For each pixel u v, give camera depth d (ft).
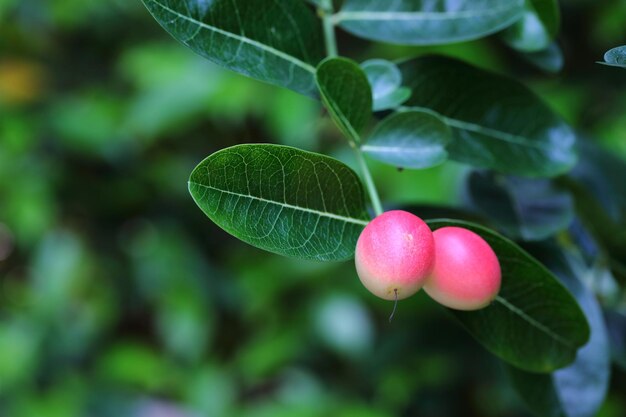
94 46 3.92
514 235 1.44
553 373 1.36
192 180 1.09
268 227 1.13
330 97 1.22
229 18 1.22
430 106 1.36
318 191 1.15
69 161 3.83
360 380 3.47
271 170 1.12
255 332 3.88
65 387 3.61
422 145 1.25
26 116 3.77
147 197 3.95
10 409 3.46
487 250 1.16
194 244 3.92
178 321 3.62
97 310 3.81
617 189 1.60
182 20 1.19
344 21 1.36
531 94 1.36
